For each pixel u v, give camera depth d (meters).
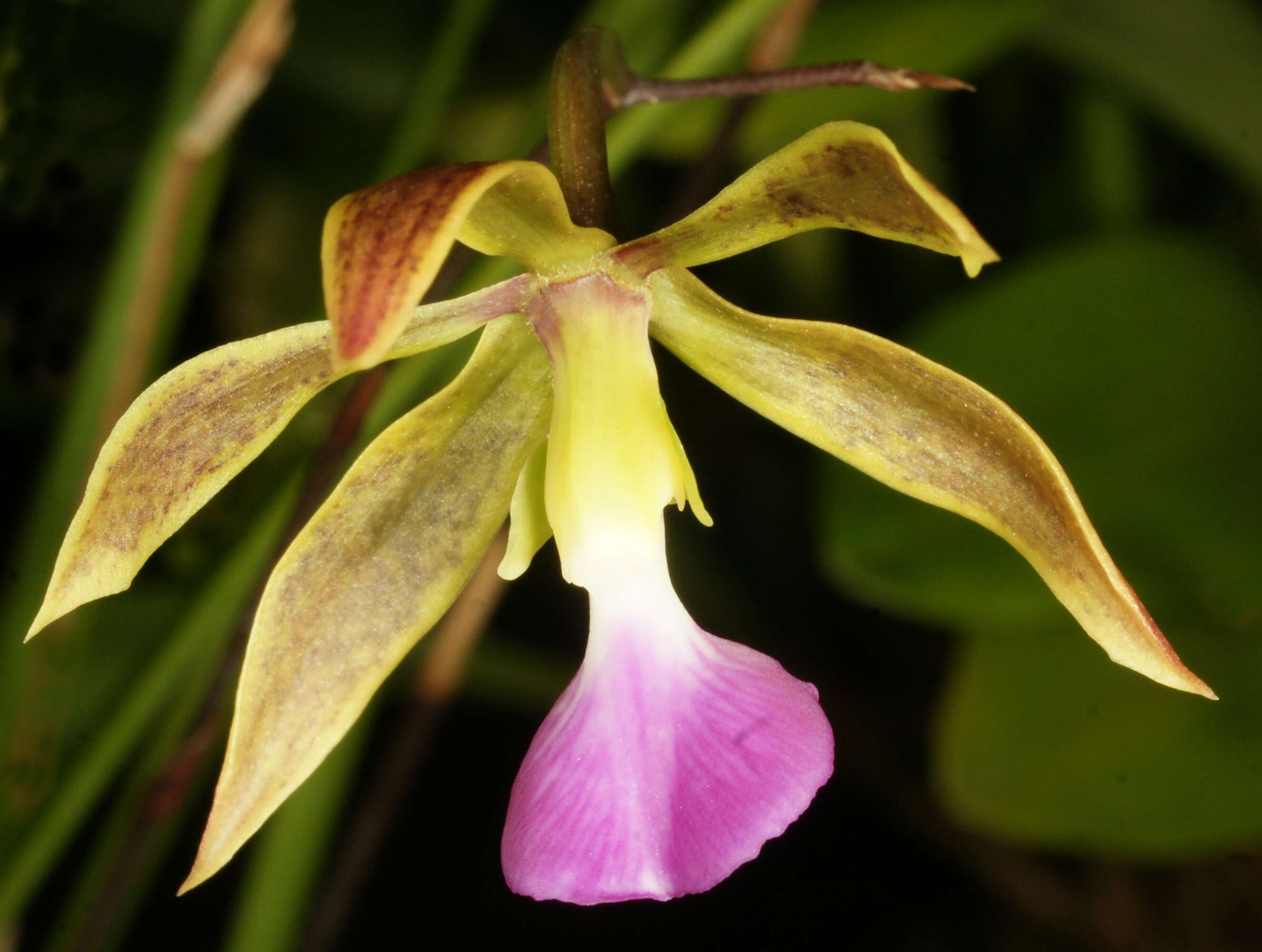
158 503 0.12
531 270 0.13
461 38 0.15
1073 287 0.16
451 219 0.11
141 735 0.16
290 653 0.13
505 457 0.13
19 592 0.15
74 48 0.17
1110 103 0.18
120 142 0.17
